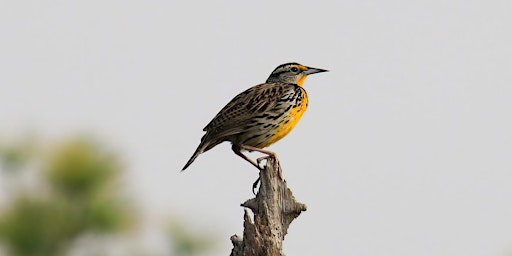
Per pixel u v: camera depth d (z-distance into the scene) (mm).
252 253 8656
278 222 8781
